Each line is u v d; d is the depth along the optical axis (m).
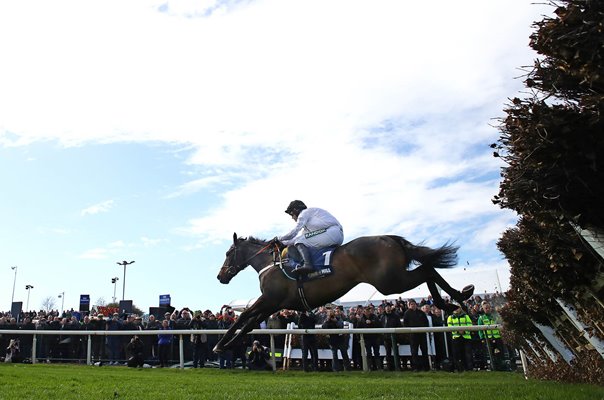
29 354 14.10
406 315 10.51
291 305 6.57
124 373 9.23
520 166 3.46
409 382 7.22
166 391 5.69
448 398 4.82
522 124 3.23
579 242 4.22
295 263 6.47
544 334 7.36
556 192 3.40
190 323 12.06
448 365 10.12
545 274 5.27
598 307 4.87
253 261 7.56
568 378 6.42
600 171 3.16
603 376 5.69
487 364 10.85
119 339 13.32
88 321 13.48
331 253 6.24
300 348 11.87
